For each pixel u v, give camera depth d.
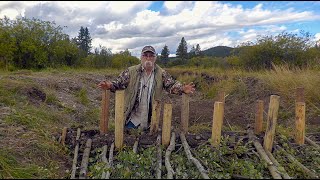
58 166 3.22
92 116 6.01
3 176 2.78
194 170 2.96
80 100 7.17
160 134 3.87
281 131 4.18
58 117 5.19
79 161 3.38
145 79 4.30
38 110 5.08
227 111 6.93
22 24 13.62
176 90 4.15
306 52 11.98
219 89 9.45
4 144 3.38
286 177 2.81
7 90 5.71
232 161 3.14
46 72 10.59
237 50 14.46
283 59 12.48
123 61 18.75
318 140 4.12
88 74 11.23
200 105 7.84
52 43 14.59
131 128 4.22
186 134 3.94
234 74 10.62
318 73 7.06
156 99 4.21
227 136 3.69
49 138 3.84
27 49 13.28
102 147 3.55
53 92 6.95
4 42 12.89
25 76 7.90
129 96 4.29
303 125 3.63
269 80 8.07
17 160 3.12
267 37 12.99
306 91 6.05
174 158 3.22
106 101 3.97
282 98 6.71
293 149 3.51
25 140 3.57
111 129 4.36
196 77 11.59
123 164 3.07
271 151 3.47
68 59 15.82
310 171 3.02
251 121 5.93
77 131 4.03
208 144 3.60
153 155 3.27
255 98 7.78
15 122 4.13
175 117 6.64
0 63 12.41
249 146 3.59
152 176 2.89
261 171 3.01
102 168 2.91
